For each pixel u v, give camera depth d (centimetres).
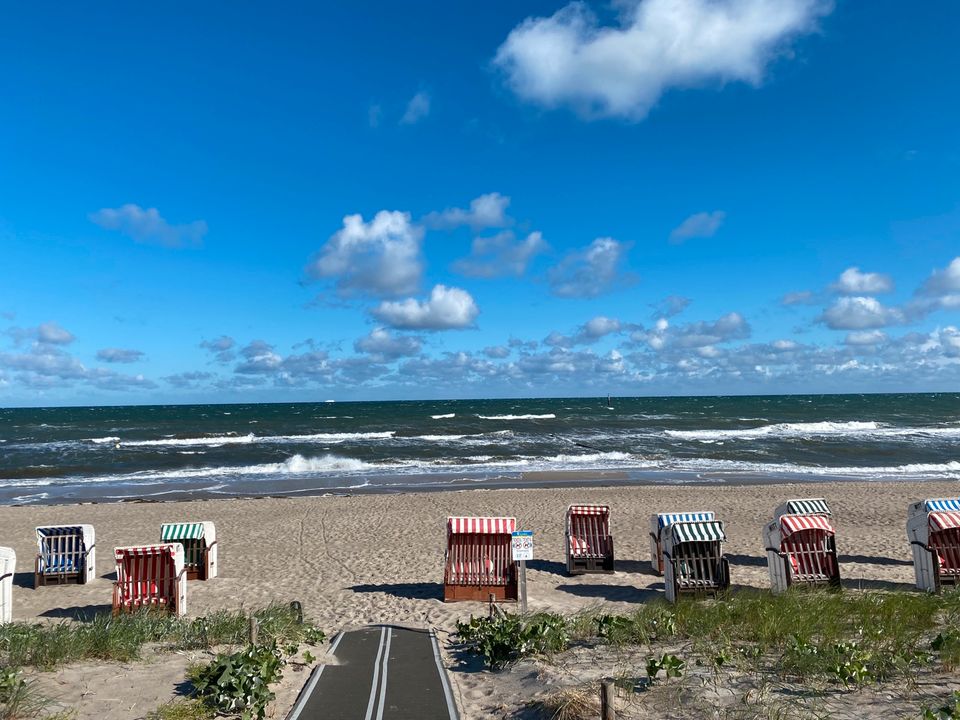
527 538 1067
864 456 3784
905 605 841
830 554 1180
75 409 15850
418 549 1695
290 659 793
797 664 625
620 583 1365
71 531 1459
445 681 722
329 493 2747
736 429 5681
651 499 2386
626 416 7869
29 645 758
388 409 11700
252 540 1831
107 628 838
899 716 507
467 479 3055
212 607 1225
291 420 7725
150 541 1845
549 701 597
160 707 601
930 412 8638
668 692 592
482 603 1216
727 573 1148
